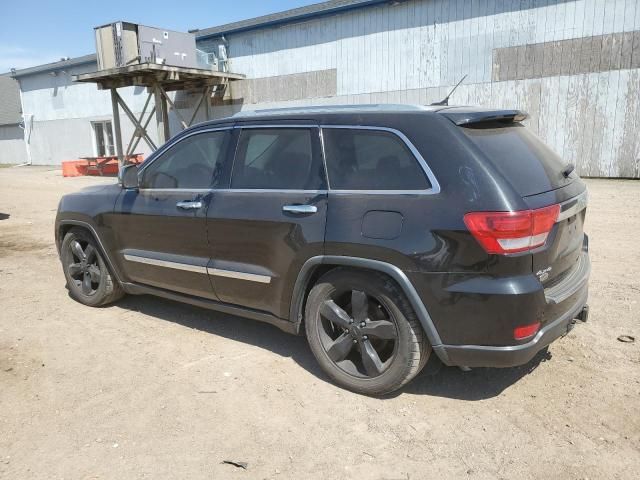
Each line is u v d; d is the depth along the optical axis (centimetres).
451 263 294
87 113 2638
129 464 278
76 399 343
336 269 341
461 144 304
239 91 2058
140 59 1727
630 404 323
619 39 1322
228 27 2078
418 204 305
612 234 746
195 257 410
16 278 620
